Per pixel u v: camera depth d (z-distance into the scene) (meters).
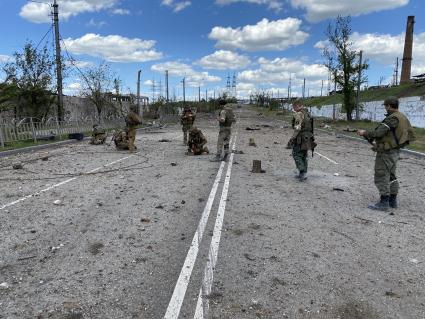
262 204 7.25
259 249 5.06
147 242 5.26
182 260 4.68
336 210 6.95
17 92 23.27
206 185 8.84
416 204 7.48
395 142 6.77
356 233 5.75
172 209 6.85
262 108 110.69
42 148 17.09
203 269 4.43
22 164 12.10
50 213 6.62
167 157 13.74
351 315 3.58
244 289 4.01
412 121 30.97
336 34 37.03
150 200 7.51
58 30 24.38
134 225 5.98
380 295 3.95
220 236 5.50
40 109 25.20
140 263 4.59
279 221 6.25
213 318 3.48
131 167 11.52
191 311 3.58
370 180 9.74
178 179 9.59
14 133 17.56
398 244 5.34
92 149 16.44
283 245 5.22
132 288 3.99
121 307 3.64
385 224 6.20
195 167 11.44
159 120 42.91
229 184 8.96
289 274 4.36
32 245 5.16
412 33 54.25
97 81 36.19
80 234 5.58
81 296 3.83
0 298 3.80
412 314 3.62
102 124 27.67
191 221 6.17
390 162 6.87
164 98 61.56
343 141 21.08
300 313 3.59
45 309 3.60
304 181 9.47
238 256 4.82
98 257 4.77
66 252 4.93
